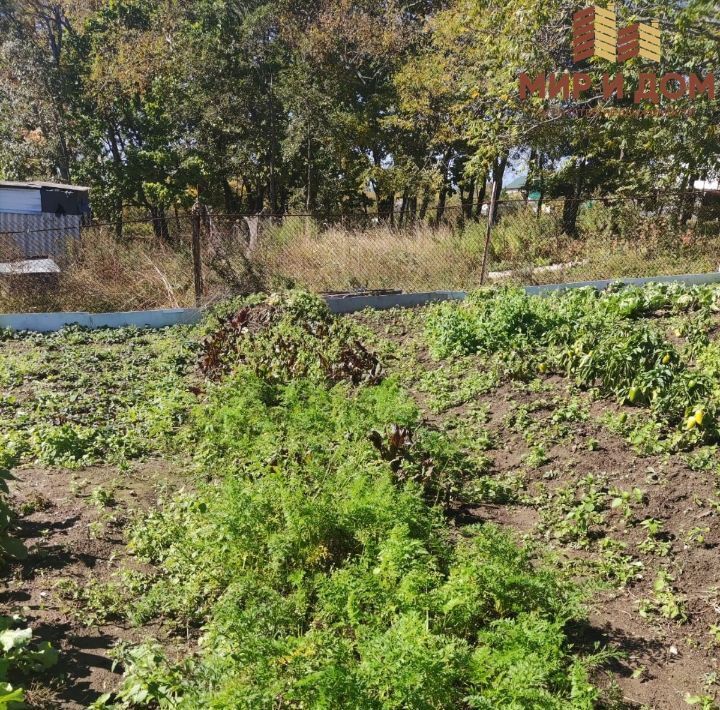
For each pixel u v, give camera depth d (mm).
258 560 4043
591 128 17234
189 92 27359
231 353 8219
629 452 5754
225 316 10188
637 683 3412
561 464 5695
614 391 6789
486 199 30234
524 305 8922
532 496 5312
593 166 22359
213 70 26875
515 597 3576
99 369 8844
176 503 5168
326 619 3545
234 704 2836
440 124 24516
